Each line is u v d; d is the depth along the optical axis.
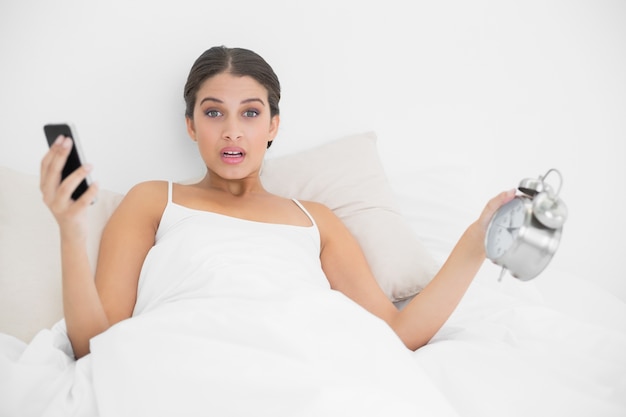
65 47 1.78
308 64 2.01
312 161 1.90
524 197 1.20
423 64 2.10
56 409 1.04
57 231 1.48
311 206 1.71
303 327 1.13
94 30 1.80
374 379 1.07
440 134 2.13
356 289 1.58
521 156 2.18
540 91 2.17
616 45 2.18
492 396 1.15
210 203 1.56
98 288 1.36
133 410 1.03
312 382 1.00
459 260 1.38
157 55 1.86
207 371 1.03
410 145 2.11
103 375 1.06
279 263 1.39
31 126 1.77
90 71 1.81
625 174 2.22
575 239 2.22
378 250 1.70
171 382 1.03
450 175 2.08
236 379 1.02
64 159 1.01
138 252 1.43
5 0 1.73
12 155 1.76
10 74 1.75
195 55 1.90
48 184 1.02
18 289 1.36
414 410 0.98
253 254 1.38
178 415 1.01
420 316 1.42
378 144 2.09
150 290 1.36
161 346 1.07
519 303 1.55
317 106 2.04
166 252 1.39
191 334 1.11
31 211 1.48
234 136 1.52
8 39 1.74
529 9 2.13
